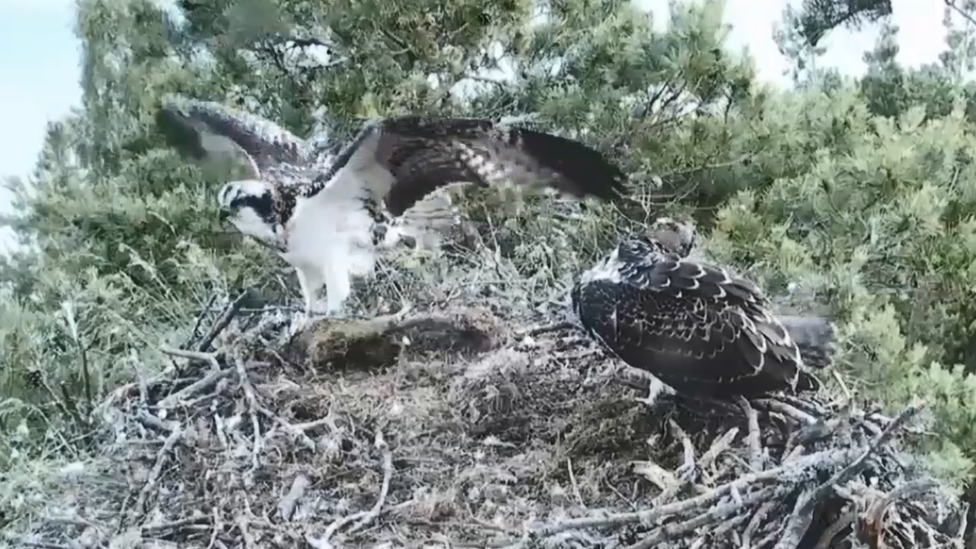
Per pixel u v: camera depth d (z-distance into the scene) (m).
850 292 10.52
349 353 9.91
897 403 9.08
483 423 8.92
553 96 14.35
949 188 12.17
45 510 7.96
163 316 13.86
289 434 8.52
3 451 10.51
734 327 8.21
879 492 7.02
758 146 13.93
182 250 14.83
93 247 15.57
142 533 7.50
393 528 7.60
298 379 9.55
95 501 8.16
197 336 10.88
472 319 10.17
